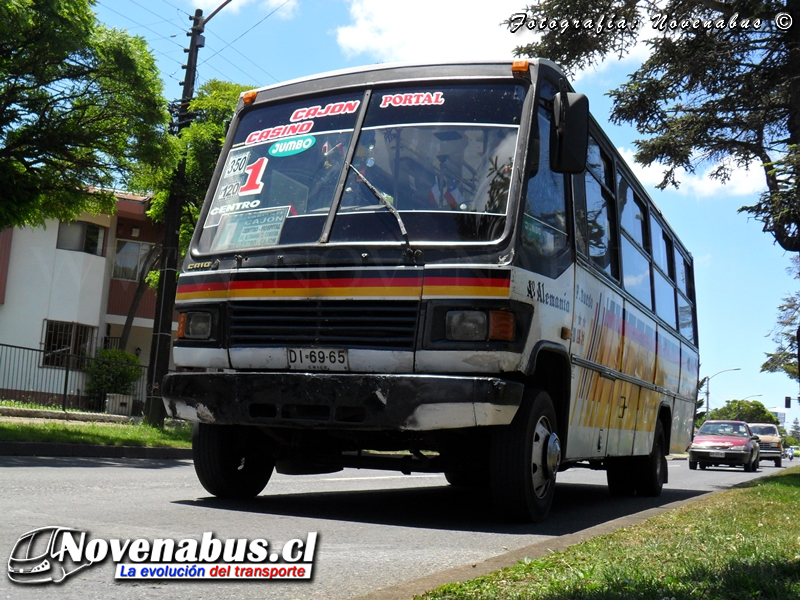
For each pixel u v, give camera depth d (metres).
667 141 22.81
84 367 27.28
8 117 14.97
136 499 7.70
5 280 27.69
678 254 14.74
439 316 6.49
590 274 8.50
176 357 7.47
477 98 7.27
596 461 11.83
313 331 6.80
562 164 7.07
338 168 7.28
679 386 14.32
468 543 6.02
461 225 6.72
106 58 15.09
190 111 21.81
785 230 18.42
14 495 7.44
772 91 21.58
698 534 6.34
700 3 19.09
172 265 20.14
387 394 6.44
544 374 7.73
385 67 7.67
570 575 4.34
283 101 8.00
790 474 18.42
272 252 7.08
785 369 50.28
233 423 7.04
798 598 3.87
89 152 16.25
